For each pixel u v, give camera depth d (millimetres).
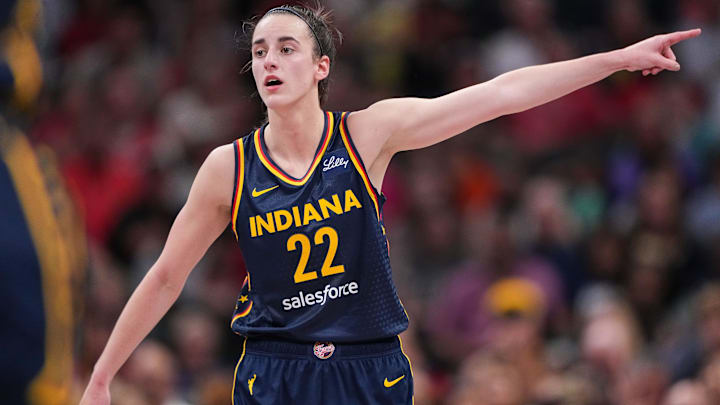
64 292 8508
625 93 41125
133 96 40531
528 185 36969
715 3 43406
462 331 31953
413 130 13633
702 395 24031
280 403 13320
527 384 26484
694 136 38094
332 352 13305
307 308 13266
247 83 40781
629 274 32875
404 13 43875
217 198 13609
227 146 13773
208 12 43906
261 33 13305
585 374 26828
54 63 41906
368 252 13312
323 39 13617
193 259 13938
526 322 27094
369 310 13359
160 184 36156
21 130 8820
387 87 41625
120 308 29219
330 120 13664
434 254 34969
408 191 37375
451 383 29422
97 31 43344
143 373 24469
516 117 40312
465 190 37219
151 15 44562
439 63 42000
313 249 13148
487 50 43000
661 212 33531
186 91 40719
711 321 26844
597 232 33875
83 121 39094
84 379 24641
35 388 8234
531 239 34000
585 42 43125
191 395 27016
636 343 30953
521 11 42594
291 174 13383
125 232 33969
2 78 8562
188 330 28797
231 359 31188
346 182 13352
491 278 32438
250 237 13375
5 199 8367
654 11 44094
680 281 32750
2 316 8133
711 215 34219
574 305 32812
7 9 8648
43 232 8477
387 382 13516
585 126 40500
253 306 13672
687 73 41938
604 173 37750
